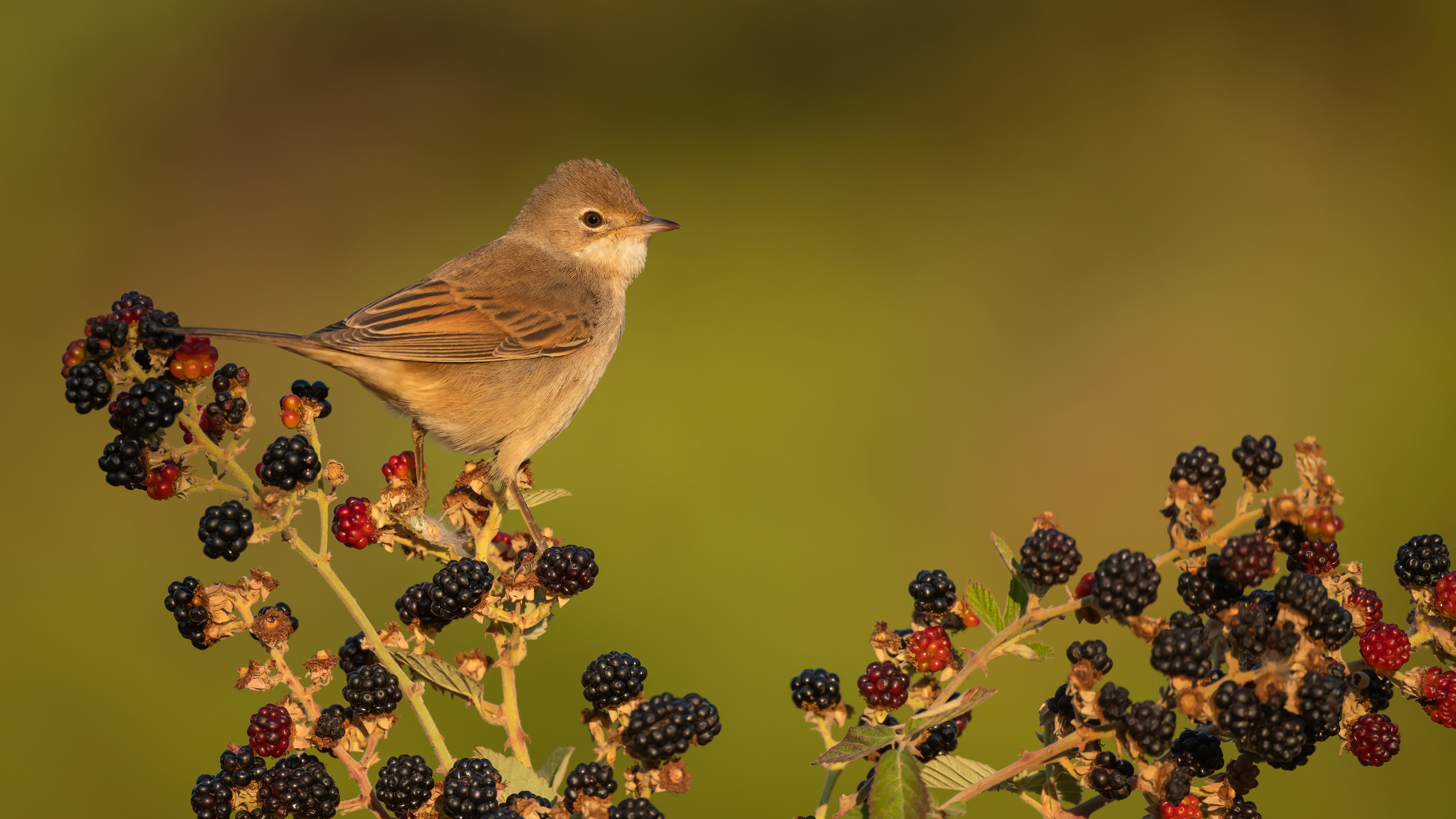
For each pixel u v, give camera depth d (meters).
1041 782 5.50
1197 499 4.97
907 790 4.82
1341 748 5.36
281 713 5.56
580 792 5.25
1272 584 6.59
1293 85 28.81
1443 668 5.30
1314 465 4.87
